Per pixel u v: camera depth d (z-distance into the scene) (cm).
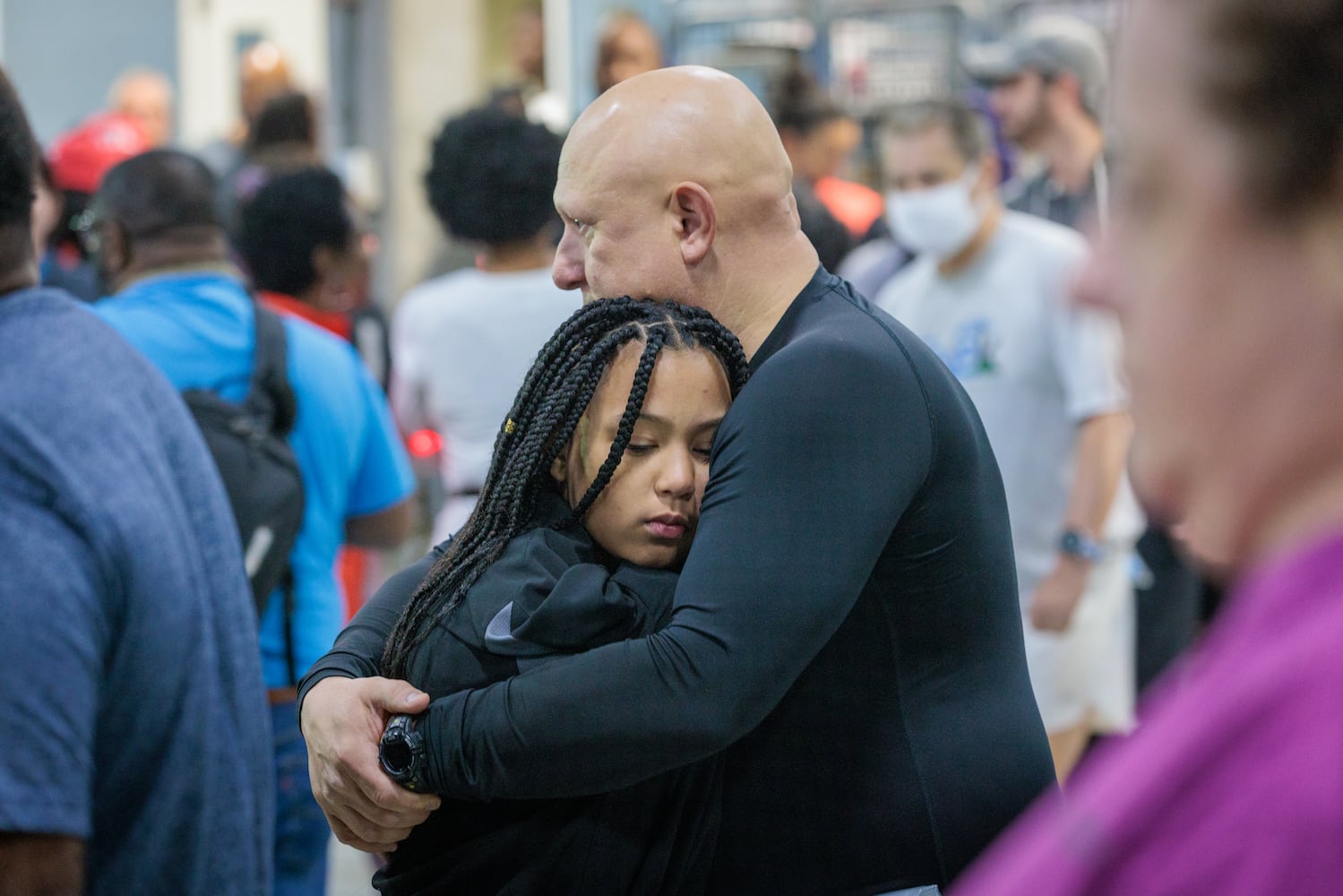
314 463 519
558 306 618
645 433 270
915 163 644
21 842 262
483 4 1608
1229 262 111
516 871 274
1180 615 662
